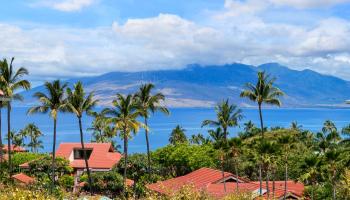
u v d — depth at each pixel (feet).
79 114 227.20
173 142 513.04
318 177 208.64
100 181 245.24
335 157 193.16
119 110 228.84
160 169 272.92
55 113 214.90
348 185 162.81
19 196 56.65
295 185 216.74
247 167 272.92
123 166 269.44
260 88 269.44
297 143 289.33
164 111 265.34
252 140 295.89
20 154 298.35
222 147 233.55
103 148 313.53
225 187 174.70
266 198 87.15
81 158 312.71
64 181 256.11
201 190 72.43
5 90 223.30
